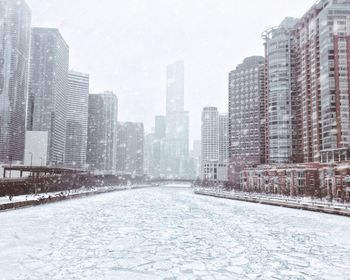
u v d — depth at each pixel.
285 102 166.00
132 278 18.59
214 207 70.69
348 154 95.06
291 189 102.06
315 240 30.67
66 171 120.25
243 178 155.12
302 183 98.50
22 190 78.75
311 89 144.00
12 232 32.44
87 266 20.66
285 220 45.81
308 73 149.62
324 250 26.27
